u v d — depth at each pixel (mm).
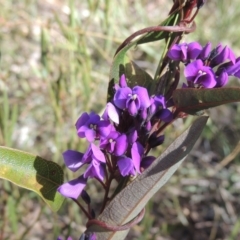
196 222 330
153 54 340
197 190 341
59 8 372
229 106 383
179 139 109
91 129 110
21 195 259
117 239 123
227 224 331
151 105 112
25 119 347
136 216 121
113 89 128
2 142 245
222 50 118
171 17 128
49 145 336
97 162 111
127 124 115
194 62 114
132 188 114
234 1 424
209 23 417
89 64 262
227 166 352
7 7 332
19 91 352
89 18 261
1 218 275
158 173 112
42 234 300
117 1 319
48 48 276
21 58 370
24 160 127
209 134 353
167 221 326
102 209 124
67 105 295
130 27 354
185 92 114
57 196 130
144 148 116
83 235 119
